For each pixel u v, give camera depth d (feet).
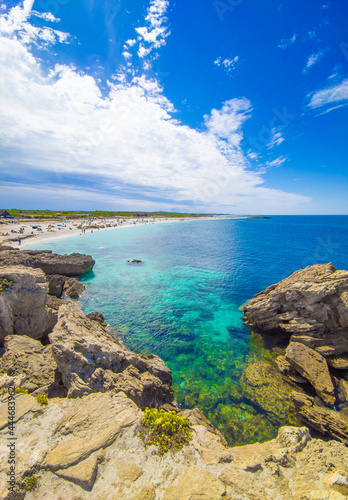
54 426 27.96
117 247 248.93
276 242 295.48
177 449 26.81
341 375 60.44
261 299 86.79
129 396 41.86
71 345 43.01
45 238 263.90
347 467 23.94
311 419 47.60
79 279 141.18
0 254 116.26
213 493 21.49
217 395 55.26
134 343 76.33
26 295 62.44
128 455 25.34
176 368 64.64
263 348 74.08
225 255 215.31
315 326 70.44
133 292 121.90
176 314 97.50
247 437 45.52
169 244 278.05
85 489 21.53
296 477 23.50
